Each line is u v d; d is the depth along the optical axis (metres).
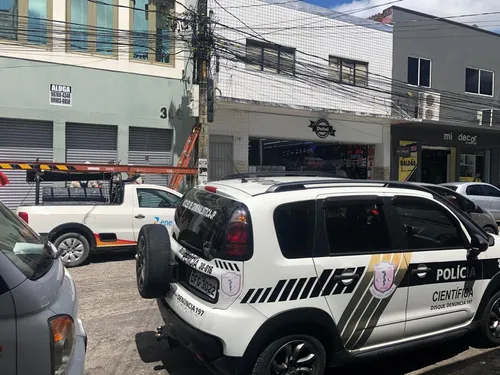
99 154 13.25
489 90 21.11
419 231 3.88
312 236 3.33
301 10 15.83
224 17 14.34
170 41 14.05
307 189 3.46
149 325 5.04
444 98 19.53
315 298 3.23
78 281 6.98
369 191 3.67
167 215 8.66
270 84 15.27
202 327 3.07
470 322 4.15
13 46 11.91
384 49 17.89
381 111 17.81
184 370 3.92
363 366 4.05
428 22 19.02
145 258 3.57
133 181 9.12
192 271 3.44
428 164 20.12
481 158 21.78
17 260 2.34
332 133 17.00
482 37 20.72
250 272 3.06
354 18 17.14
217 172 14.93
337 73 16.81
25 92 12.05
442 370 3.98
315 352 3.27
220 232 3.20
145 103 13.66
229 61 14.43
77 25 12.73
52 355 2.12
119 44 13.28
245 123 15.27
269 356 3.09
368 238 3.55
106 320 5.20
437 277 3.83
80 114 12.75
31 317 2.08
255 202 3.21
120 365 4.01
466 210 9.85
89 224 8.01
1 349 2.00
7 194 12.06
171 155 14.25
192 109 12.63
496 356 4.29
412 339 3.74
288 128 16.11
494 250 4.28
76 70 12.68
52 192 8.18
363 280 3.42
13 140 12.11
